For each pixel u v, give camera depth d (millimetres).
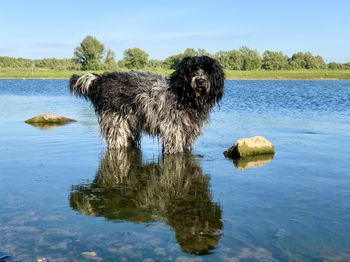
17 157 2041
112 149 2291
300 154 2096
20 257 993
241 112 3961
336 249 1031
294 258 987
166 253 1019
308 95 6316
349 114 3779
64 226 1178
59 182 1617
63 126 3127
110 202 1389
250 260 980
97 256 1004
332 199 1392
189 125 2178
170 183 1616
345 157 2014
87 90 2451
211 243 1070
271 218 1228
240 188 1535
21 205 1343
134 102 2264
